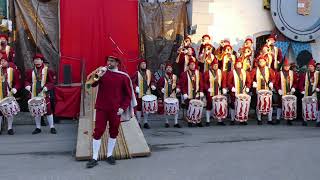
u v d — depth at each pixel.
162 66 13.49
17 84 10.55
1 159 7.78
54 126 11.30
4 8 12.42
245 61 12.34
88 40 12.75
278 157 7.77
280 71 12.27
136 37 13.18
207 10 13.70
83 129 8.98
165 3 13.52
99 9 12.79
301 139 9.62
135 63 13.19
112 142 7.46
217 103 11.48
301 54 14.54
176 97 11.71
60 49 12.59
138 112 11.41
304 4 14.23
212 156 7.88
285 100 11.85
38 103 9.98
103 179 6.46
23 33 12.56
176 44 13.60
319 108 11.77
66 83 12.46
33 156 8.02
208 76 11.76
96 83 7.49
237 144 9.02
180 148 8.63
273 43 13.09
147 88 11.50
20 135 10.16
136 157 7.82
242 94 11.74
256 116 12.92
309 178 6.48
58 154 8.19
